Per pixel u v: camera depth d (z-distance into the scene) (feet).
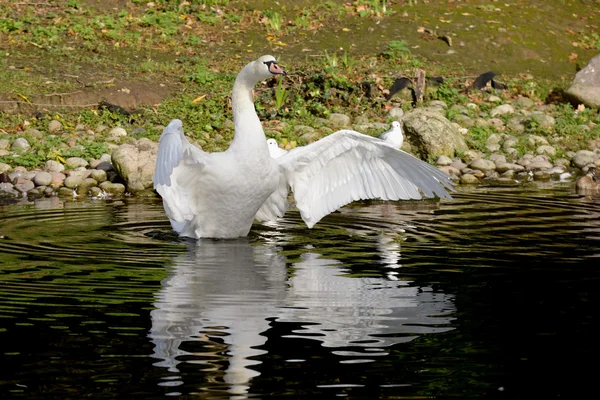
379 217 43.68
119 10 82.94
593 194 50.67
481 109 71.00
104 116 62.08
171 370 22.35
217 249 36.14
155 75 70.18
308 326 25.79
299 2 88.79
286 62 75.00
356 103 68.59
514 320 26.48
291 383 21.65
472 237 38.55
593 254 34.99
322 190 38.70
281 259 34.37
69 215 43.55
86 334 24.94
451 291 29.68
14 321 26.07
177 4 84.89
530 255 34.86
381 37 82.43
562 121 68.39
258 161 36.73
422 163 35.94
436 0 91.04
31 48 72.43
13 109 61.41
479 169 59.00
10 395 20.85
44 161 54.80
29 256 34.24
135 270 32.17
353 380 21.84
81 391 21.08
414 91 70.18
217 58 75.77
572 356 23.48
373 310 27.48
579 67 81.41
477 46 82.58
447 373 22.30
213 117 63.41
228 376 22.04
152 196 50.42
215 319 26.35
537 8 91.09
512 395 21.08
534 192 51.47
